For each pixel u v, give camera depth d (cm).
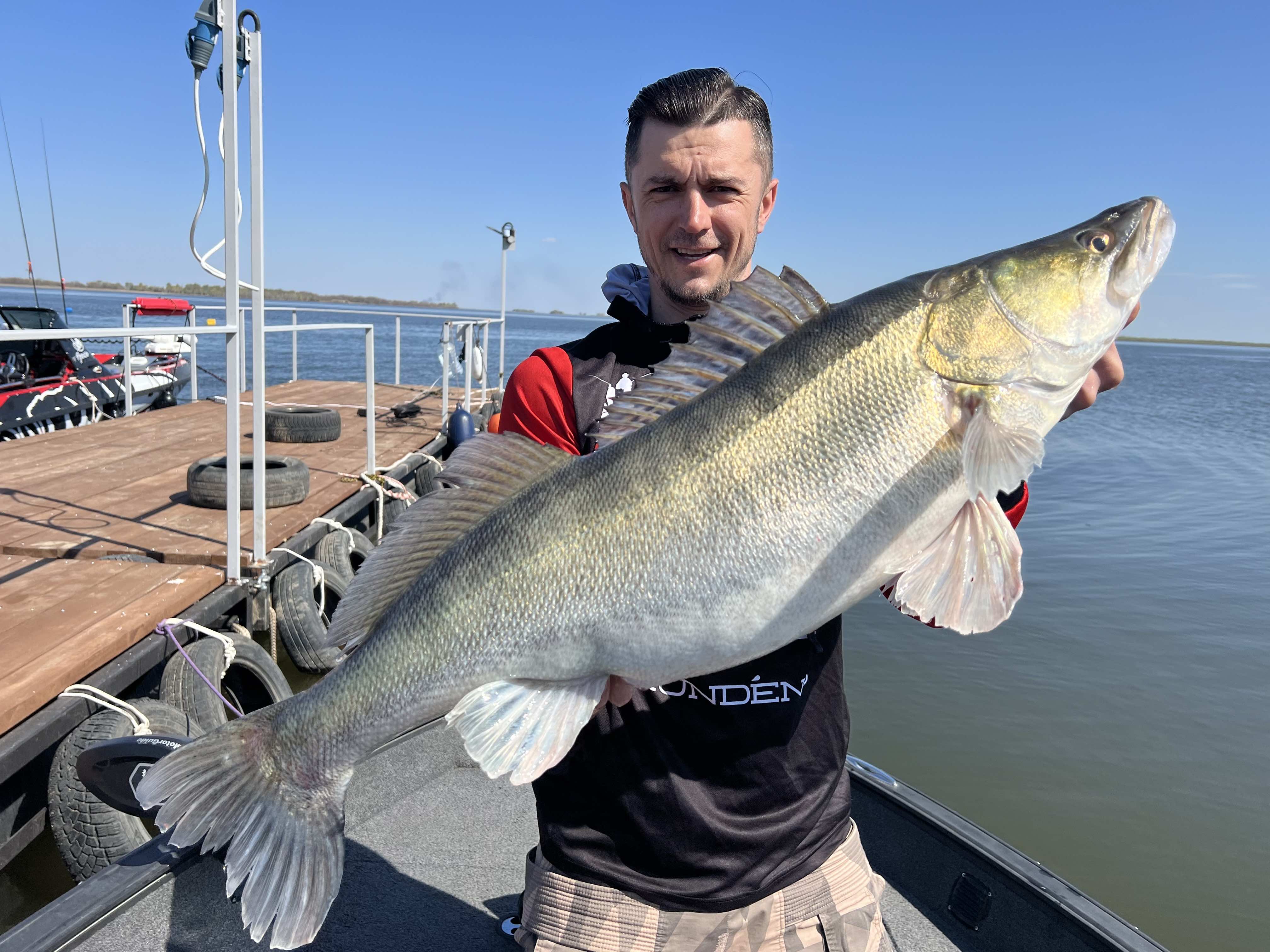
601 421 186
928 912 268
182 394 1777
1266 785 557
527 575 174
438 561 180
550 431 194
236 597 511
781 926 180
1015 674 723
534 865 192
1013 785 549
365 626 185
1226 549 1180
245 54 490
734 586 173
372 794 313
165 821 172
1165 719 645
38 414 1073
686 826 174
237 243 487
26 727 341
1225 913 434
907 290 185
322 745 181
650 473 175
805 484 175
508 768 166
